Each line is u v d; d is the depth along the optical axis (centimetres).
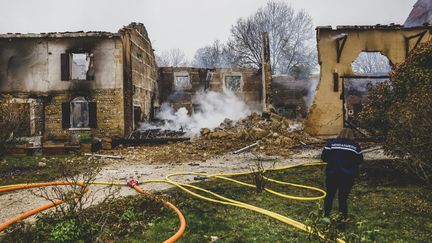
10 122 1059
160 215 508
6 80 1673
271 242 407
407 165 689
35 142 1499
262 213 519
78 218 435
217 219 495
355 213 511
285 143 1365
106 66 1656
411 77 707
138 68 1961
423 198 579
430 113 609
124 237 425
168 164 1050
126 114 1706
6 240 414
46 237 412
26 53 1675
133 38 1870
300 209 539
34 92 1673
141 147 1477
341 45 1462
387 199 581
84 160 1070
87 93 1656
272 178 784
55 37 1650
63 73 1667
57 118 1670
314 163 959
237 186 708
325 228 353
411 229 443
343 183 448
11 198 638
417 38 1486
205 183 741
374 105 791
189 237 425
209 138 1548
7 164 1044
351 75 1494
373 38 1495
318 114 1497
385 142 731
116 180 798
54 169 944
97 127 1653
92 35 1638
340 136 480
